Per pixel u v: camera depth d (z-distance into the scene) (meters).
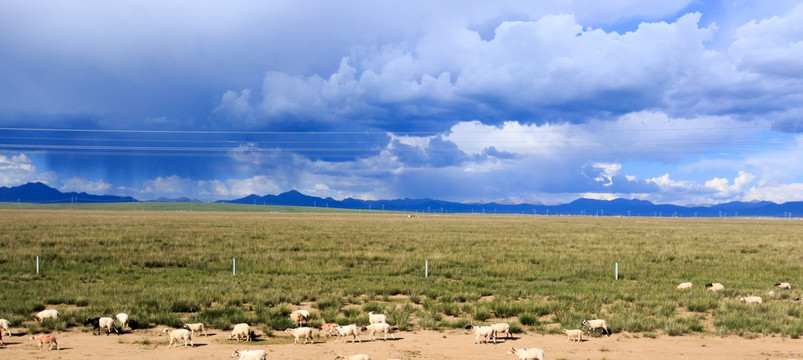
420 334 18.30
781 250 52.09
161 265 37.88
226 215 178.00
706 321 20.94
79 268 35.06
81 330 18.00
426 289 27.73
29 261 37.19
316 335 17.83
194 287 26.95
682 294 26.47
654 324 19.34
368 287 28.00
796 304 23.91
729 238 69.69
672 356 15.59
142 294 24.17
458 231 82.31
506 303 22.86
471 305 22.91
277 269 35.69
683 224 130.50
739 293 27.16
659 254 46.94
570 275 34.62
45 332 17.61
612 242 60.88
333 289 26.98
